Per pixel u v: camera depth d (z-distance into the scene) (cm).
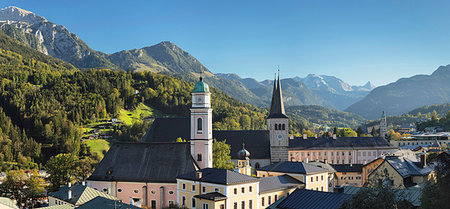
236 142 17338
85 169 14600
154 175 10600
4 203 9406
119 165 11038
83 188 10006
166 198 10388
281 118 16912
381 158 13488
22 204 13550
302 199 7925
